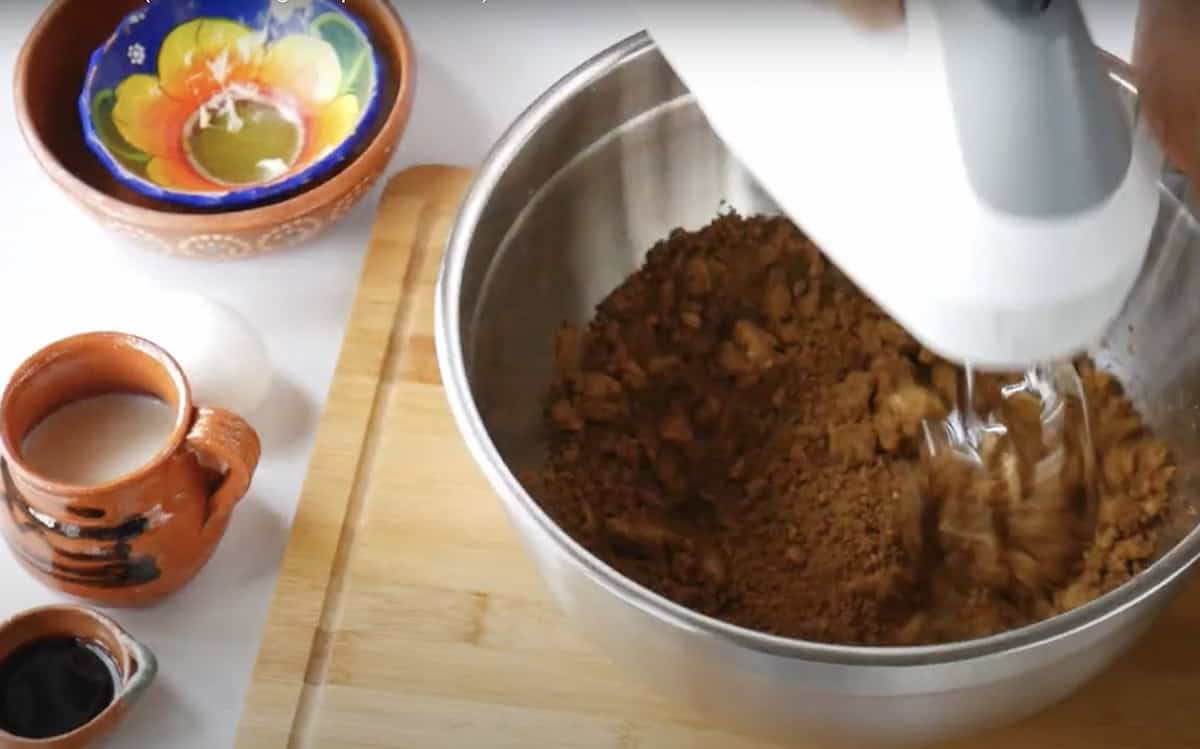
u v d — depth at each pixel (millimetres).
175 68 838
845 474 750
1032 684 636
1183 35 685
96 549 707
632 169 776
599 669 728
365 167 794
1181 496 729
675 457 766
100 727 688
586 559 630
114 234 812
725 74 623
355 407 784
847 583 726
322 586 744
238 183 818
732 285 796
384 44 846
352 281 828
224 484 722
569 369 780
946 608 725
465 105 876
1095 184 566
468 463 775
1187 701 712
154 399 743
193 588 750
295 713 720
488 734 717
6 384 763
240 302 820
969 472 743
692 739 714
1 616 742
